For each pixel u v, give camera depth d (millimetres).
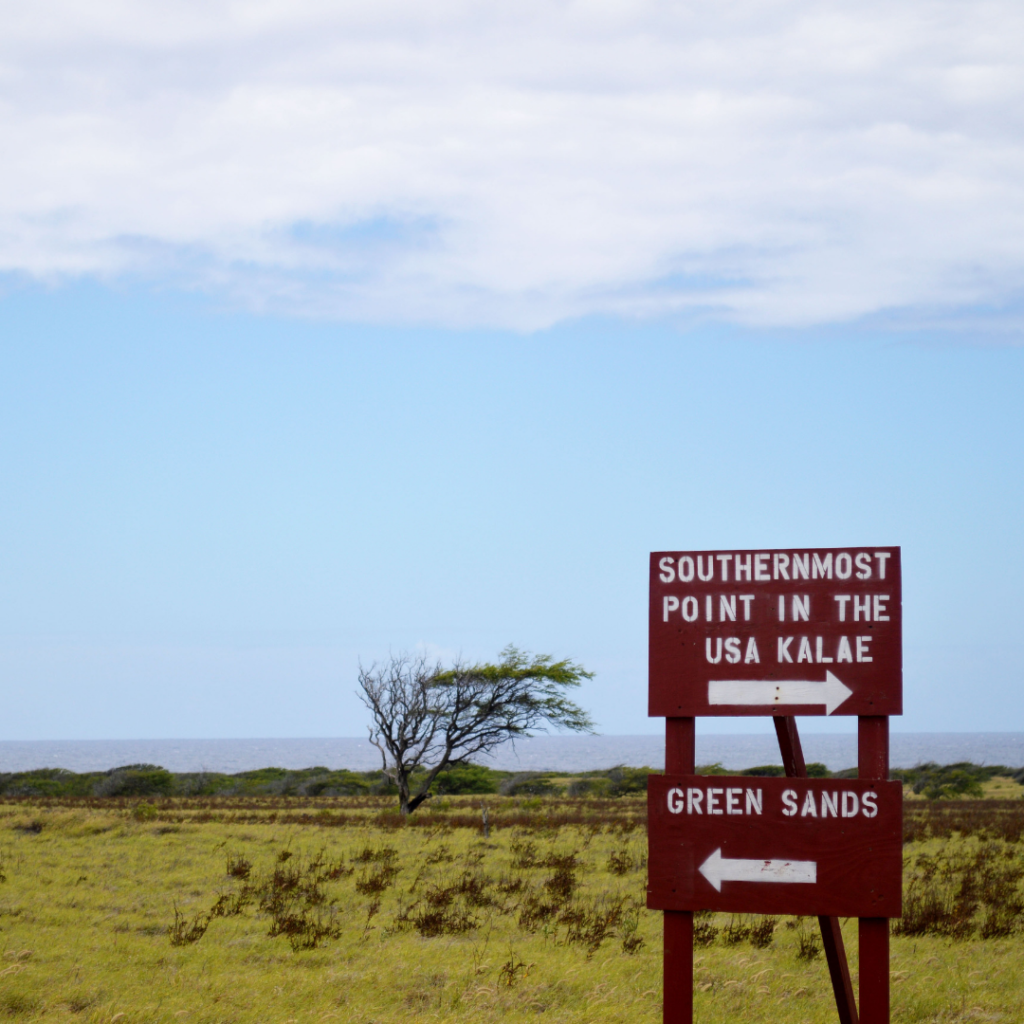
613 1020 8758
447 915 14188
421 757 42375
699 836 6418
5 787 66812
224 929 13508
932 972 10531
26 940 12516
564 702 43094
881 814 6172
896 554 6367
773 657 6488
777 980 10336
